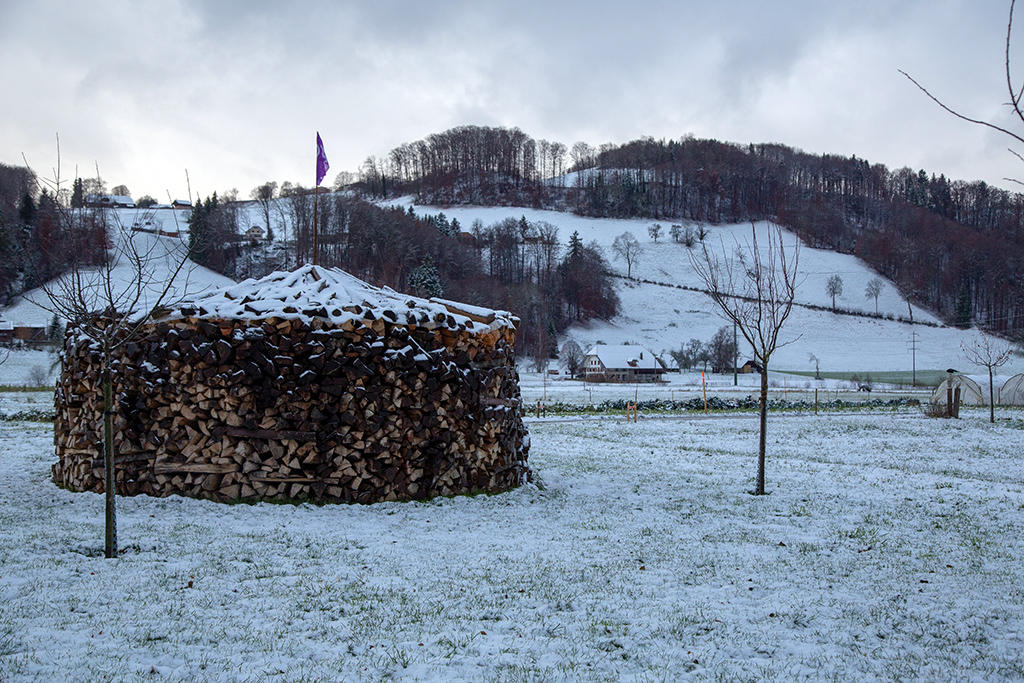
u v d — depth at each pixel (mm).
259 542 9641
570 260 145750
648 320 139125
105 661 5738
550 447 23516
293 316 12289
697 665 6074
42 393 41938
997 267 122125
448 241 125438
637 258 167000
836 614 7387
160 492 12172
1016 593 8180
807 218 190000
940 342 118375
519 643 6434
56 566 8164
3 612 6668
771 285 16531
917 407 45969
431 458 13203
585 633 6715
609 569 8883
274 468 12211
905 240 159750
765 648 6469
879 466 20203
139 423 12352
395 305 13883
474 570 8711
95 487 12703
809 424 33188
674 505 13375
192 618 6746
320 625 6719
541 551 9750
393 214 127000
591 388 67688
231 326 12266
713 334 130875
